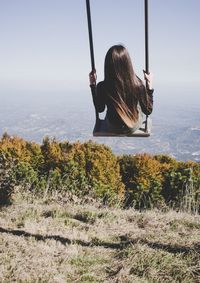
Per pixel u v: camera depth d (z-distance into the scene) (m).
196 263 5.90
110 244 6.92
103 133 4.61
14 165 10.16
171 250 6.48
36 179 10.08
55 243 6.75
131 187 11.13
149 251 6.29
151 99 4.58
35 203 9.18
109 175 10.70
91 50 4.61
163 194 10.85
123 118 4.43
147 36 4.52
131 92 4.39
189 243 6.75
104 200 10.21
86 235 7.22
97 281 5.61
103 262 6.19
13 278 5.50
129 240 6.98
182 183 10.62
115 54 4.32
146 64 4.57
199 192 10.08
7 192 9.27
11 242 6.63
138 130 4.64
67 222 7.82
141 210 10.12
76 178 10.38
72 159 10.55
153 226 7.84
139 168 11.03
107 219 8.15
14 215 8.09
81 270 5.88
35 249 6.42
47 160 10.57
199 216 8.73
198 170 11.02
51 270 5.80
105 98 4.50
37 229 7.36
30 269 5.80
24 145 10.71
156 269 5.80
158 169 11.07
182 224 7.93
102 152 10.87
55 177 10.19
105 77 4.45
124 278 5.61
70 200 9.66
